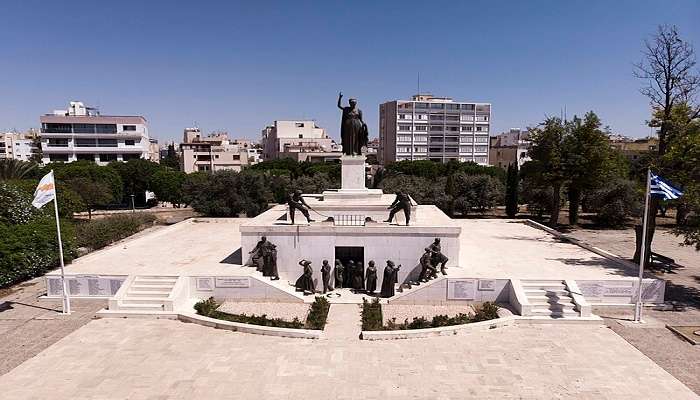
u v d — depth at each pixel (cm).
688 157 2569
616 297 2252
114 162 7931
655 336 1881
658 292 2239
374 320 1997
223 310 2183
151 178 7481
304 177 6088
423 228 2462
